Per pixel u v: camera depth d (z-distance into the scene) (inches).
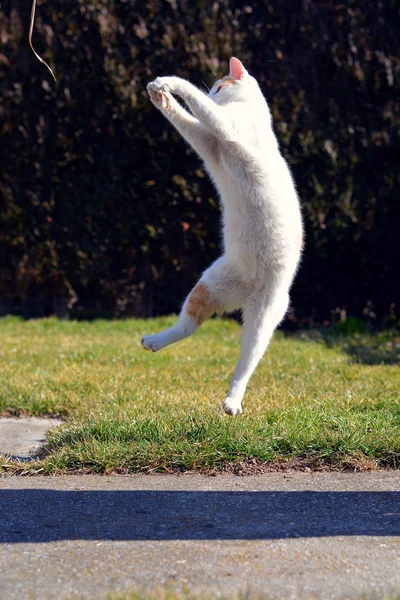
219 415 271.0
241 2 526.6
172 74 508.4
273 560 171.6
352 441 247.4
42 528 190.9
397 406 294.2
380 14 521.0
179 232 523.2
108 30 506.9
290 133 509.7
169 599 148.9
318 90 517.7
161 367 381.7
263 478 231.0
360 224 520.7
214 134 217.6
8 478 232.4
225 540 182.7
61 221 520.7
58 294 547.2
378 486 223.0
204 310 232.2
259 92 237.0
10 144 514.0
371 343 482.6
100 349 428.1
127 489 220.8
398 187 519.8
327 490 219.3
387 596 152.9
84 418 279.4
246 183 218.5
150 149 511.5
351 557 173.2
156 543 181.2
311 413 276.5
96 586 159.9
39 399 317.4
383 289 546.0
